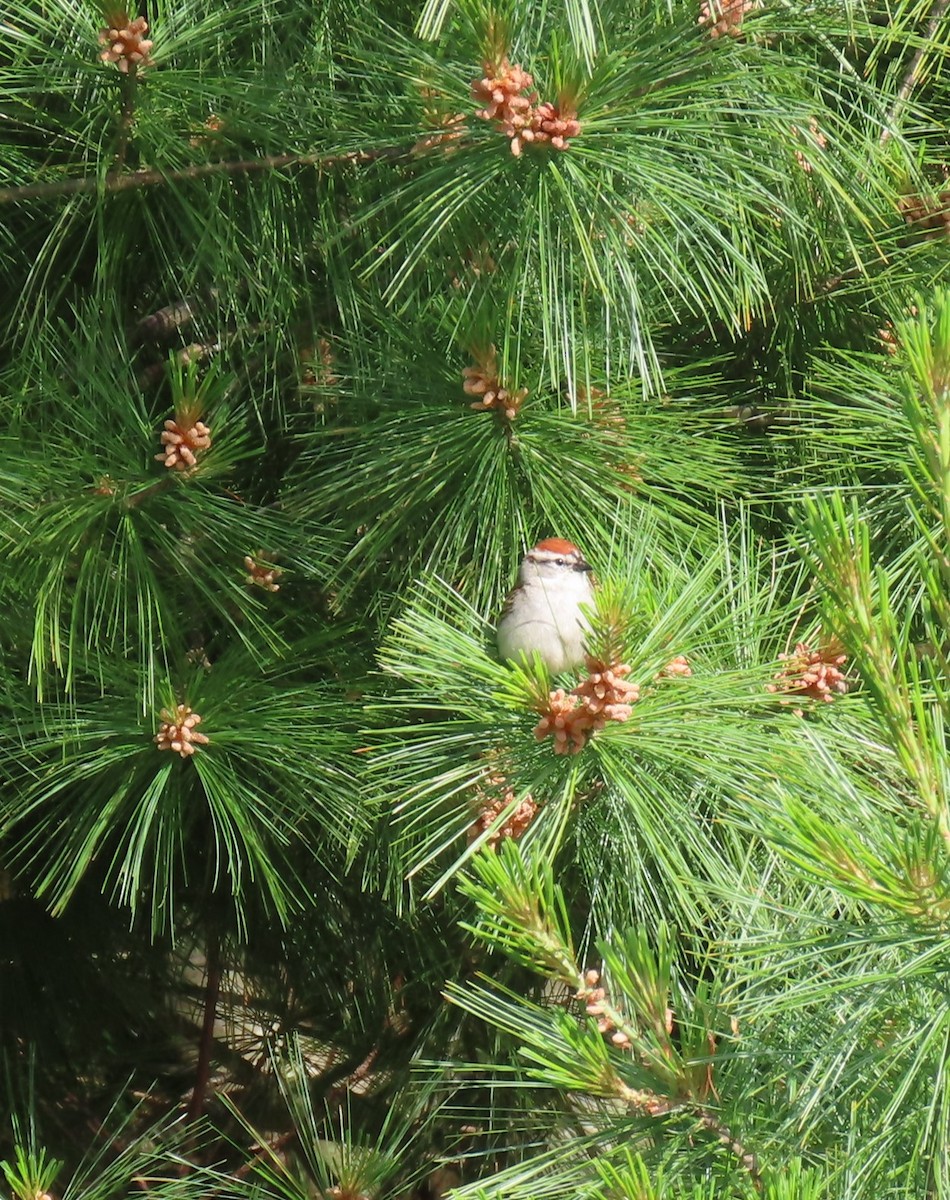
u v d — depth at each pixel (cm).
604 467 599
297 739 578
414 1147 737
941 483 307
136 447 585
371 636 651
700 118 549
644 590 486
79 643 597
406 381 618
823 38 590
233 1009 845
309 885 748
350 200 654
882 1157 350
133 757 582
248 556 613
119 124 589
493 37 471
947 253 723
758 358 815
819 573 316
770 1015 396
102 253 620
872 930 341
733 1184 368
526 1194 390
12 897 771
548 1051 389
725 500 705
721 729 436
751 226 673
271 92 596
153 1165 749
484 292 574
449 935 743
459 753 469
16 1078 772
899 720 314
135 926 802
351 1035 805
